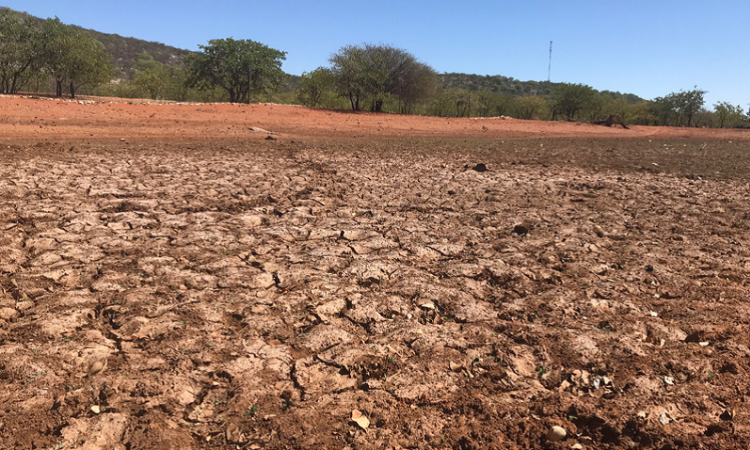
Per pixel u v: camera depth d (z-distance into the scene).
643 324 4.55
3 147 12.36
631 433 3.08
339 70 34.06
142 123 19.86
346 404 3.37
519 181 11.48
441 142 21.14
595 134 30.88
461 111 52.09
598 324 4.56
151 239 6.32
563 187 10.90
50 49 32.16
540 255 6.36
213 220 7.32
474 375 3.77
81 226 6.66
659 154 18.66
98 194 8.41
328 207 8.52
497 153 17.77
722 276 5.81
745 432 3.05
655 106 58.12
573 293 5.18
